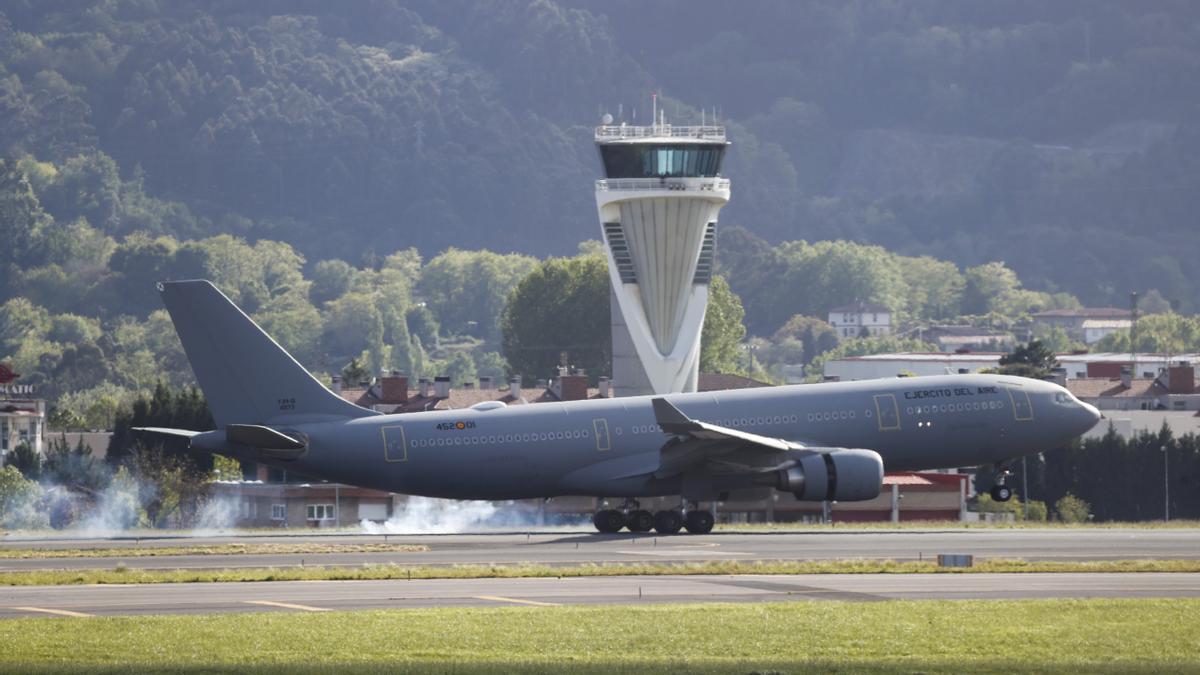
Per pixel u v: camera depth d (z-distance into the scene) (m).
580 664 140.38
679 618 161.00
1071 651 146.25
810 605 168.88
